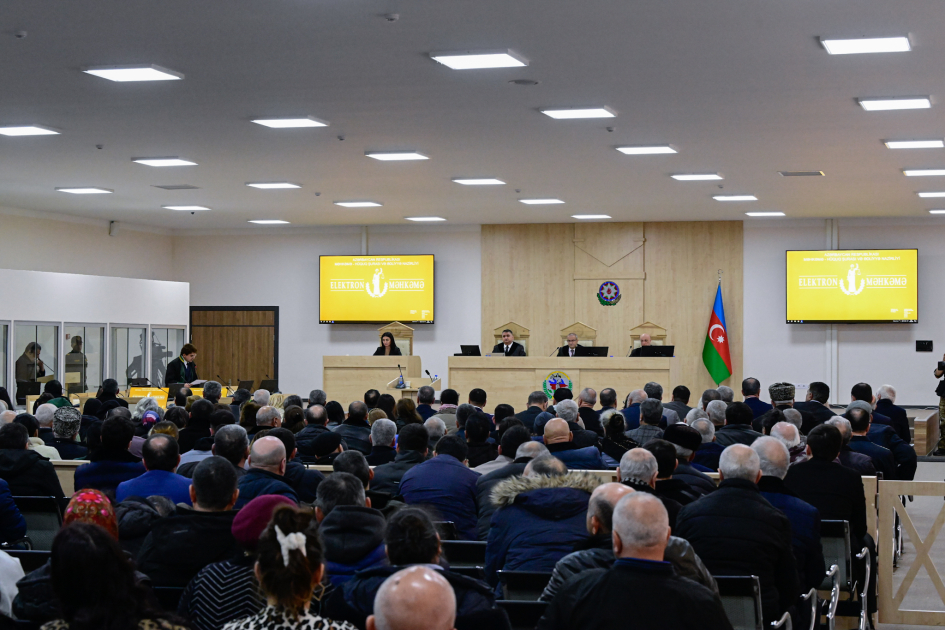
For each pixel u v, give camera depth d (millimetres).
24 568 3375
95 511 2578
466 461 6289
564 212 16453
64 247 17016
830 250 16734
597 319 17781
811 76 7805
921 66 7469
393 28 6602
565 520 3559
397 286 18328
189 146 10891
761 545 3396
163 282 17688
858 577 4703
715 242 17406
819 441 4801
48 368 15125
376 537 2965
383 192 14383
